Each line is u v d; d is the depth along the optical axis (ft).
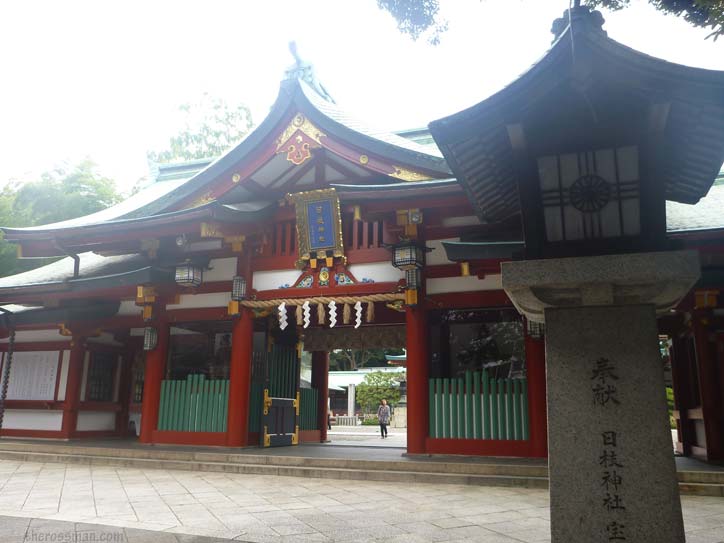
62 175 126.41
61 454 46.83
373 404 147.02
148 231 48.55
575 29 16.96
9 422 60.23
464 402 41.96
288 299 47.32
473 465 35.86
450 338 43.96
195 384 50.37
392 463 37.27
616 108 17.69
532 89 17.47
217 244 51.57
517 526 23.17
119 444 52.42
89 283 51.24
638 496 16.25
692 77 16.17
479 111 17.90
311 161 49.47
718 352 41.88
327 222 45.27
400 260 42.27
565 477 16.85
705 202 43.37
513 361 42.19
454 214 44.11
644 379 16.94
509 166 20.79
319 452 46.44
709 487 31.37
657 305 18.43
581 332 17.71
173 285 51.37
